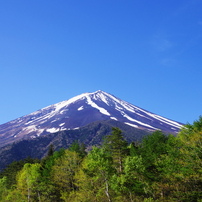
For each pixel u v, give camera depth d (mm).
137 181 38188
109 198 39188
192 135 38844
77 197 43781
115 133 51625
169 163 37844
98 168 40156
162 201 36812
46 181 52031
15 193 53875
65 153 56531
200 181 36594
